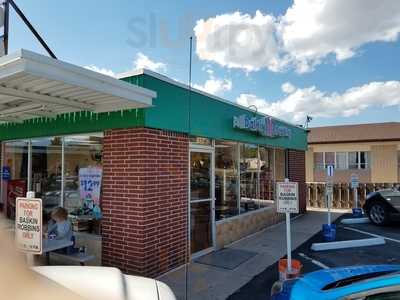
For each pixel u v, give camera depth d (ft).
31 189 27.43
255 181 35.47
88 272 9.47
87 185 23.34
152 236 20.58
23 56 12.58
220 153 28.96
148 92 18.37
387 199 39.27
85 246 22.63
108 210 21.35
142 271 19.81
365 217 45.55
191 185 25.02
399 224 41.06
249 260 24.47
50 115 23.26
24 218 11.82
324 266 23.59
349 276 11.58
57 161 25.61
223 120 28.22
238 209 31.78
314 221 43.06
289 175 44.14
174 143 22.65
